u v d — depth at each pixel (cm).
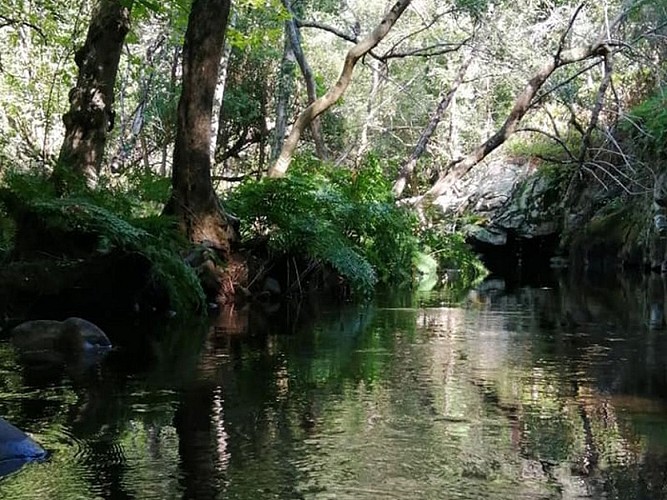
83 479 321
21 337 653
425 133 2011
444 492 308
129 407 438
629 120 1875
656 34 1977
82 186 966
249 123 2548
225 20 1021
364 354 629
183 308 890
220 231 1041
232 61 2453
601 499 301
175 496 302
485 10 1900
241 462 343
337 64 2966
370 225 1493
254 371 550
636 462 346
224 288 1021
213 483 317
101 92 1242
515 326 825
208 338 716
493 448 366
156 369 555
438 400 462
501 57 2127
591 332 774
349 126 2786
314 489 310
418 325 834
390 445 369
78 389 486
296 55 1869
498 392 486
